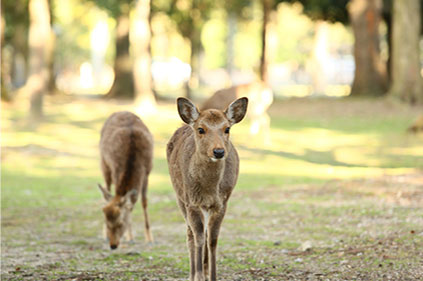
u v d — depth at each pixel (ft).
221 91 64.18
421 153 55.26
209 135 19.01
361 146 61.57
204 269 21.40
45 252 26.99
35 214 34.94
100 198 39.32
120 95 131.13
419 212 30.55
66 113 96.32
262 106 67.97
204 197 19.74
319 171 47.98
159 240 29.43
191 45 137.69
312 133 72.43
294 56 257.14
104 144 30.86
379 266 22.03
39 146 62.90
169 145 22.66
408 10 89.92
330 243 26.68
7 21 135.85
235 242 27.84
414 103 90.38
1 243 28.55
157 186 43.06
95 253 26.91
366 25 108.17
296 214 32.81
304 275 21.72
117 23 131.13
